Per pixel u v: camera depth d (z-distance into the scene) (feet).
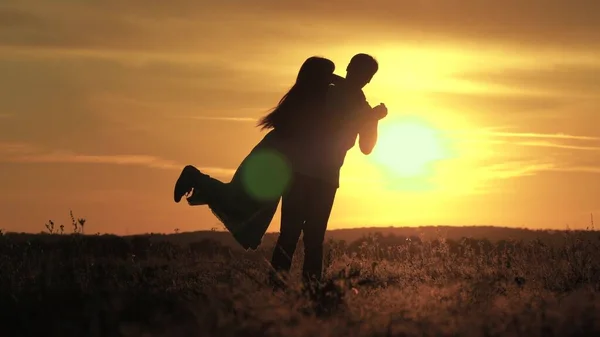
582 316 24.54
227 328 22.76
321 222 33.60
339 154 33.81
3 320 26.08
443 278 35.99
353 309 25.17
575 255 36.29
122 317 26.11
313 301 26.08
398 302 26.09
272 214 34.24
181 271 37.47
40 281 32.07
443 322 23.72
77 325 24.86
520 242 42.55
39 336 24.23
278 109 33.86
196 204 34.30
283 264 33.32
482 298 27.66
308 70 33.96
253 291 27.48
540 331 23.12
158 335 22.72
